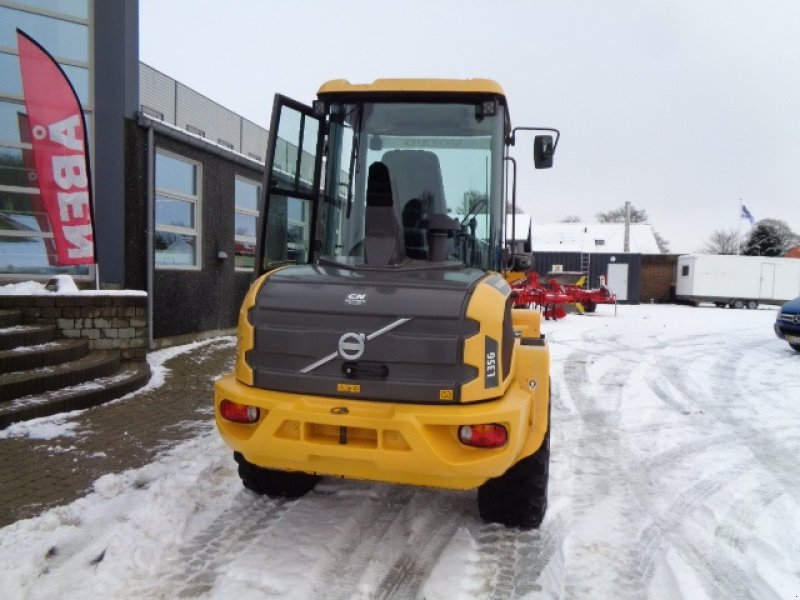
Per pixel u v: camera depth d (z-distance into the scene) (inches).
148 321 367.9
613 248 1899.6
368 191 147.6
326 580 124.6
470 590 121.9
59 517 144.6
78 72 341.4
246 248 507.5
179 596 116.0
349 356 124.4
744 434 247.3
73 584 118.3
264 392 129.0
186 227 415.8
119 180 349.7
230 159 458.6
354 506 160.1
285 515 153.5
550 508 163.6
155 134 371.2
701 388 346.6
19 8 328.8
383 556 135.3
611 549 141.8
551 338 582.9
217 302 453.4
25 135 337.1
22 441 199.2
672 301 1375.5
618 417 272.2
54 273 343.9
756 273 1253.1
